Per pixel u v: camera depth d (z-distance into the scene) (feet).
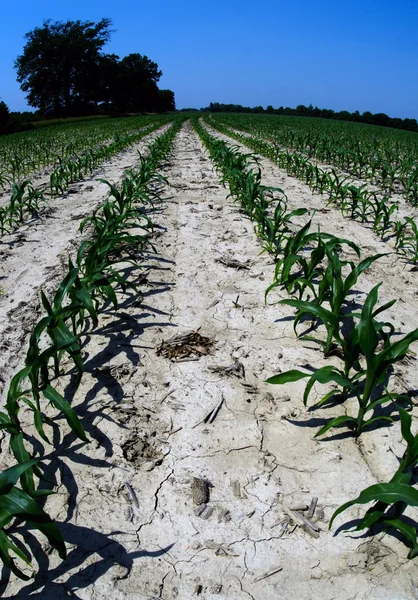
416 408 7.96
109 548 5.63
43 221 18.81
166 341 9.83
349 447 7.17
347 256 15.25
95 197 23.15
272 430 7.50
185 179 27.58
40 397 8.11
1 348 9.62
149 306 11.35
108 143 56.13
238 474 6.68
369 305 6.75
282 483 6.55
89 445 7.13
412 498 5.06
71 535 5.78
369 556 5.57
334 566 5.46
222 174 29.27
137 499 6.28
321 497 6.35
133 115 191.72
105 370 8.84
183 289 12.35
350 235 17.60
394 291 12.76
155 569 5.41
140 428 7.47
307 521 5.98
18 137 70.54
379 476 6.67
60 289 8.38
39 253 15.14
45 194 23.94
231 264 14.07
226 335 10.18
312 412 7.89
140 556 5.55
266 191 24.80
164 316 10.89
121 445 7.14
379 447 7.15
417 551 5.39
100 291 11.12
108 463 6.82
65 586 5.20
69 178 27.89
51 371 8.85
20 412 7.76
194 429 7.48
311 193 24.97
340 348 9.73
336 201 22.81
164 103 255.50
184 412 7.84
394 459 6.93
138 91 222.69
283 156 33.42
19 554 5.03
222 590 5.21
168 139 46.09
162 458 6.93
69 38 183.42
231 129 83.71
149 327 10.37
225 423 7.63
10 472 4.92
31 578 5.28
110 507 6.16
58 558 5.50
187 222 18.47
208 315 10.99
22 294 12.14
